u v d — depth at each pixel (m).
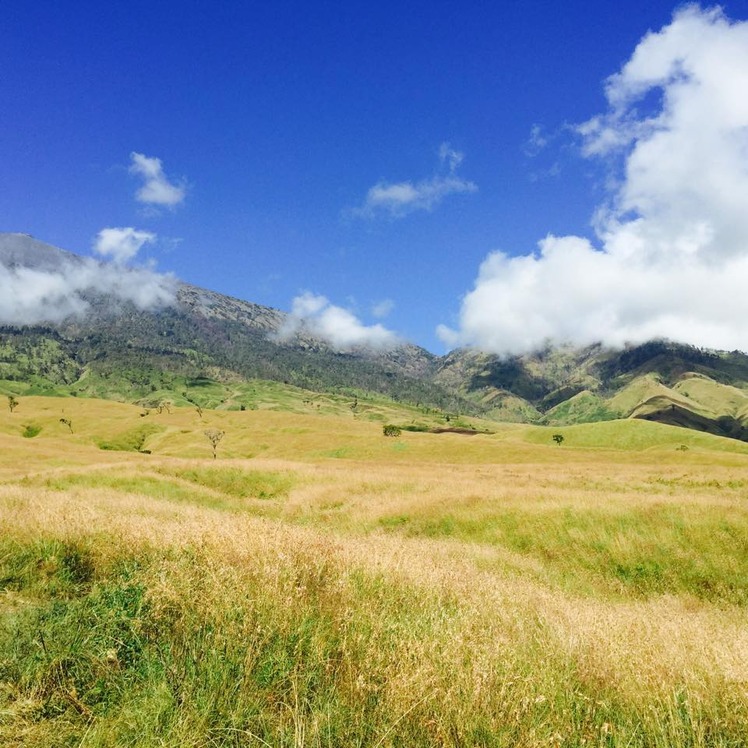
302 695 3.80
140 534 8.20
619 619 6.85
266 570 5.66
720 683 4.53
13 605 5.61
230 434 122.62
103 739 3.23
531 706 3.75
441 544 14.63
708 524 15.62
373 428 163.88
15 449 64.38
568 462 85.31
